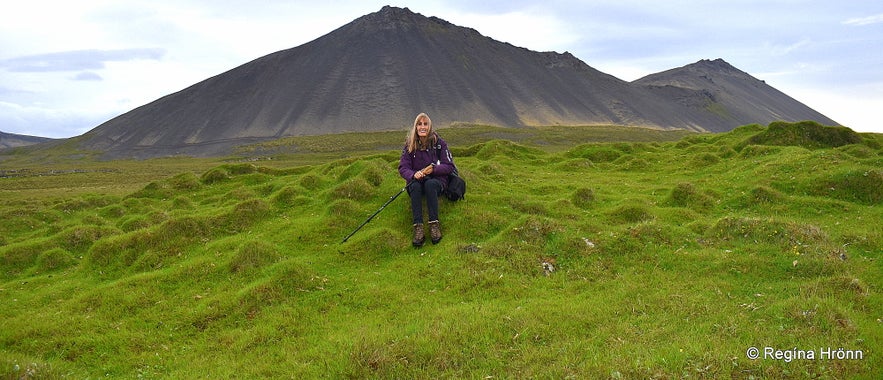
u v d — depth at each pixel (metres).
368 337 7.43
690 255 10.79
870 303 8.09
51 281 12.37
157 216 17.64
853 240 11.95
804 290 8.63
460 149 39.34
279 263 10.94
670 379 5.87
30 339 8.53
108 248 12.78
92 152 198.12
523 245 11.30
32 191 56.69
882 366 6.11
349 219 13.73
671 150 35.00
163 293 10.18
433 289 9.85
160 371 7.43
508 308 8.64
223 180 29.73
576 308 8.48
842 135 31.83
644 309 8.38
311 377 6.65
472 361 6.85
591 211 15.68
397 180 16.17
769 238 11.38
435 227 11.95
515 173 25.48
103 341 8.36
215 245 12.70
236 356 7.67
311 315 8.90
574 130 189.62
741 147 32.81
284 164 108.12
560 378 6.20
